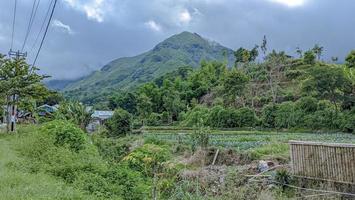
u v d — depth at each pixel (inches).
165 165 764.6
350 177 597.9
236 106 3102.9
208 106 3420.3
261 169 758.5
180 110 3484.3
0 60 1455.5
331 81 2380.7
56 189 479.5
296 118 2336.4
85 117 1752.0
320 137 1706.4
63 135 882.8
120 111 2046.0
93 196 497.0
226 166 890.7
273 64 3570.4
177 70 5226.4
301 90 2770.7
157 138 1632.6
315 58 3644.2
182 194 560.4
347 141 1492.4
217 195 597.0
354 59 2967.5
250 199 574.2
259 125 2514.8
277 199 568.1
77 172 610.5
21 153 812.6
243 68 3828.7
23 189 455.8
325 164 625.9
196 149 1081.4
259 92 3309.5
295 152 663.1
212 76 4141.2
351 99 2353.6
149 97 3759.8
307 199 581.6
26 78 1483.8
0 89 1432.1
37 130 1048.8
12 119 1520.7
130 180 579.5
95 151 927.0
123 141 1504.7
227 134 2063.2
